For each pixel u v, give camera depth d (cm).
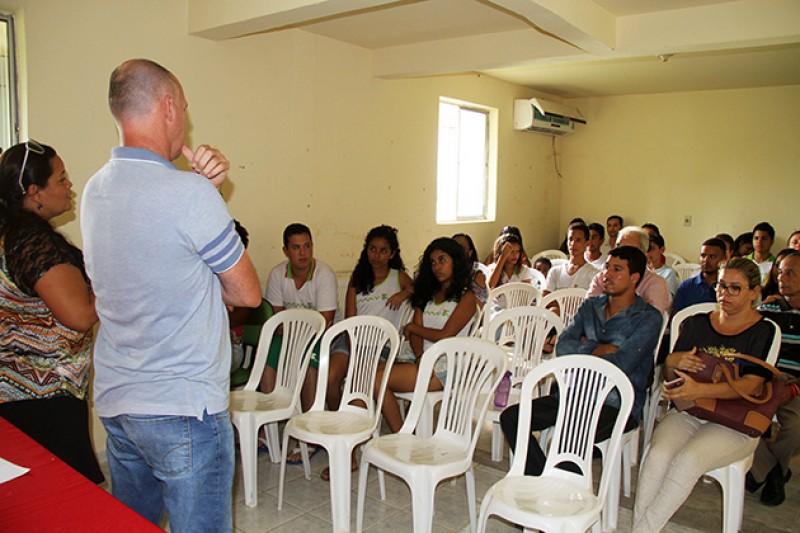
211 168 140
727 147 654
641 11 346
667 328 394
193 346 127
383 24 382
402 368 296
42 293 156
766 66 532
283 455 265
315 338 287
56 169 176
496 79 614
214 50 352
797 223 623
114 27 305
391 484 294
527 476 214
